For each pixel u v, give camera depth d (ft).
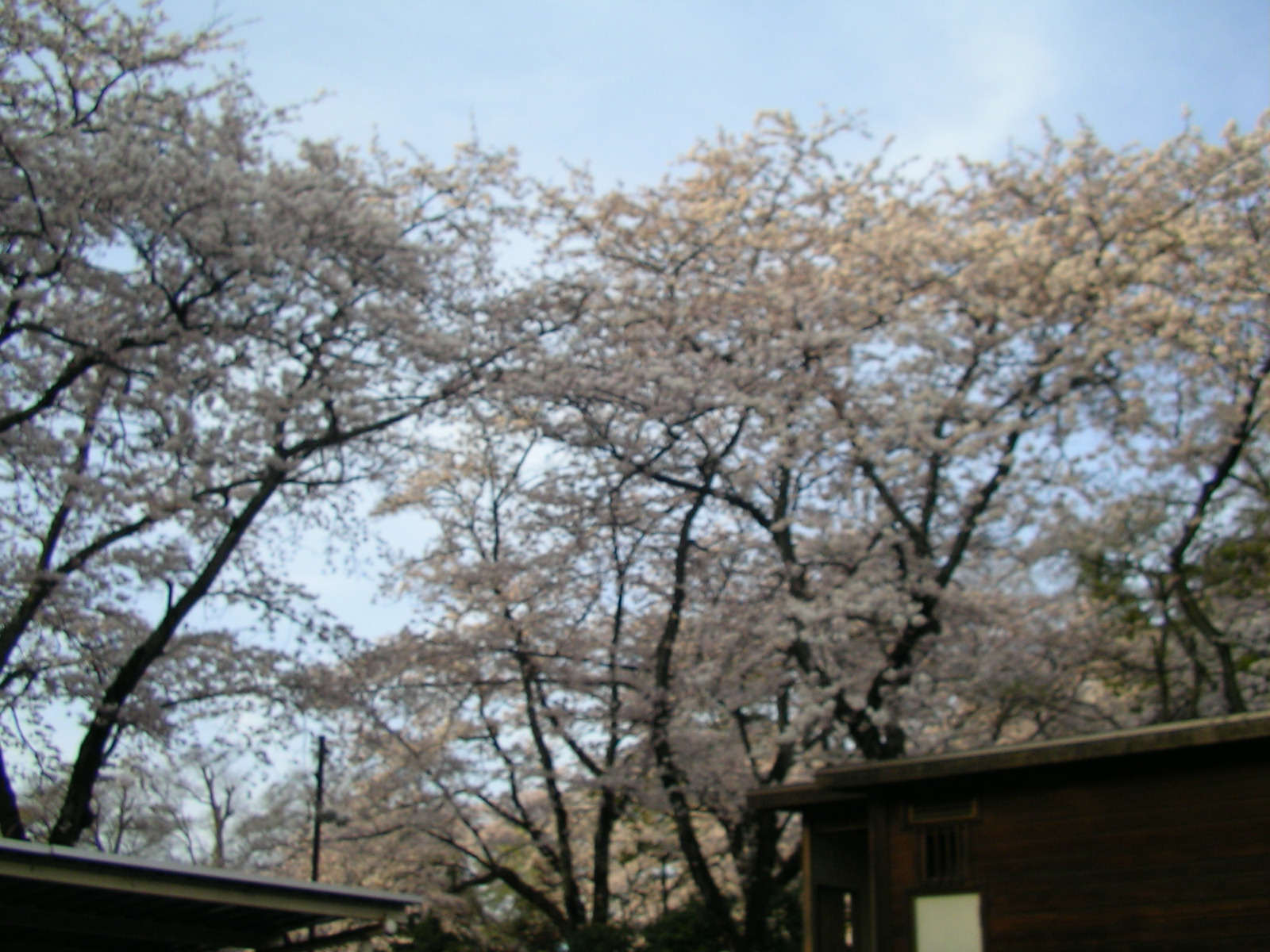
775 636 45.47
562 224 53.31
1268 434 52.19
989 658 49.62
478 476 61.98
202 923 30.81
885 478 44.11
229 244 39.88
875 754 43.93
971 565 52.08
